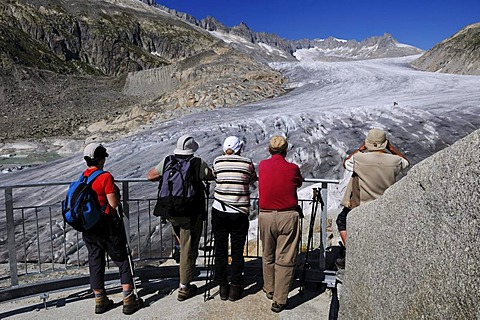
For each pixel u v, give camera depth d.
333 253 5.29
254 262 5.04
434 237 1.89
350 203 3.82
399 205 2.37
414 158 13.65
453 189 1.77
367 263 2.81
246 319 3.77
